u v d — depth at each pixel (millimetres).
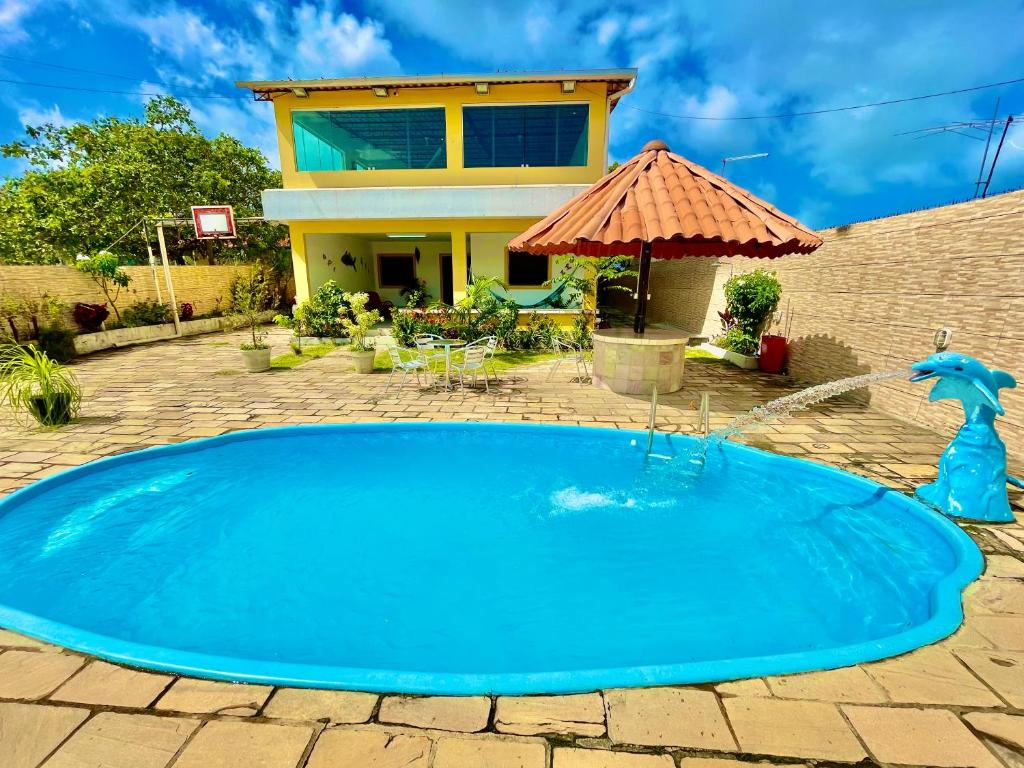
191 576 3814
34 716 2111
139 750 1953
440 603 3561
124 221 18016
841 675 2359
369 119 13445
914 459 5359
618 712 2145
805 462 5242
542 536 4449
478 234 13930
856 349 7582
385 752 1944
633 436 6199
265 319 18859
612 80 12164
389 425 6480
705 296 14102
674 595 3645
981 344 5527
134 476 5344
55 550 4090
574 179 13039
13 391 7367
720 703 2195
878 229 7094
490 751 1950
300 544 4285
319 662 3008
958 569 3287
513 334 12594
